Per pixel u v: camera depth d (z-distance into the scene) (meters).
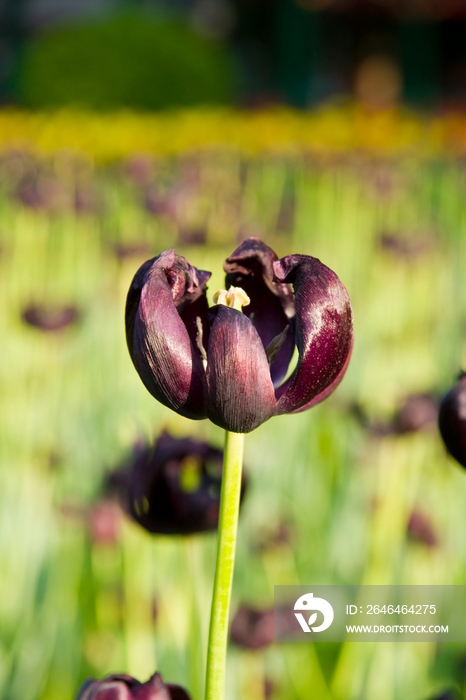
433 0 39.72
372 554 4.59
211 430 6.00
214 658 1.76
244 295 1.92
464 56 44.97
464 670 4.46
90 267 10.59
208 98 30.53
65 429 6.29
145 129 21.44
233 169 16.50
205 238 8.93
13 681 4.34
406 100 42.97
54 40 29.59
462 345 7.96
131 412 6.43
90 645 4.52
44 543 5.12
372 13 40.66
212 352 1.80
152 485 2.79
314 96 42.00
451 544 5.38
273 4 45.34
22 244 9.98
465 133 22.67
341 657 4.34
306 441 6.27
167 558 4.55
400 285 9.36
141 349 1.84
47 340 6.82
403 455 4.79
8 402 6.32
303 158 17.89
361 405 5.34
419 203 15.34
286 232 11.54
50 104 29.22
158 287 1.86
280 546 4.98
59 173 14.77
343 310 1.89
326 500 5.77
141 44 29.36
